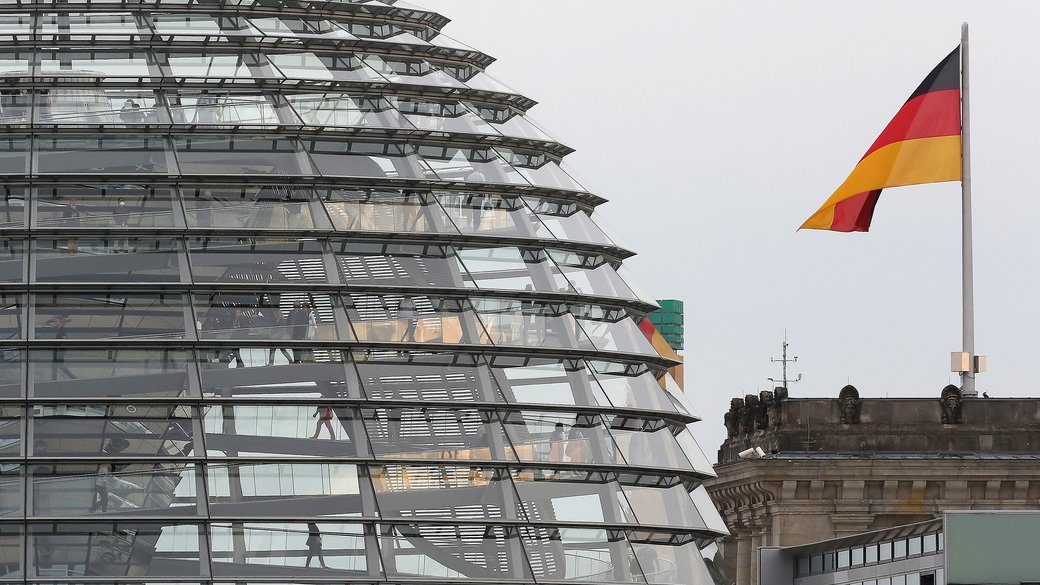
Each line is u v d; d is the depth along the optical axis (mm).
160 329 160875
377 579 153750
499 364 167000
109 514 153375
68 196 166500
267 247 166250
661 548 166875
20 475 154500
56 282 161750
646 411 172250
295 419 158750
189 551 152500
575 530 162750
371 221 169500
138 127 170750
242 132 172000
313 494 156125
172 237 165250
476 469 161250
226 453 156375
